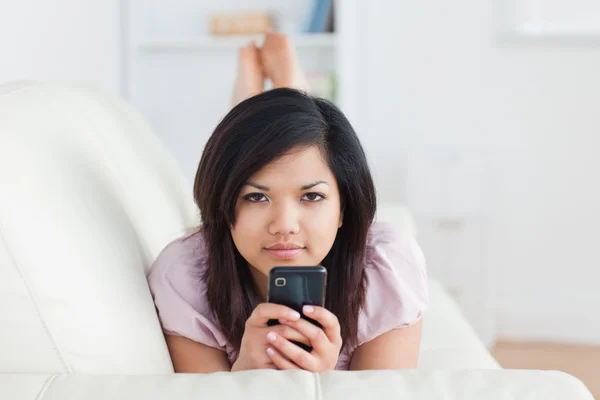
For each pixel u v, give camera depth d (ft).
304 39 8.73
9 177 2.50
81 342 2.51
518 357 8.41
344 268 3.09
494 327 9.12
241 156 2.64
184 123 9.53
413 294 3.27
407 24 9.04
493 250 8.56
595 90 8.84
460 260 8.53
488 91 9.00
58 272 2.50
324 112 2.80
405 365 3.27
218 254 3.02
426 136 9.13
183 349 3.12
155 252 3.48
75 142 3.14
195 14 9.41
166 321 3.08
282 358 2.61
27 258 2.44
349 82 8.77
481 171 8.46
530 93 8.93
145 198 3.70
